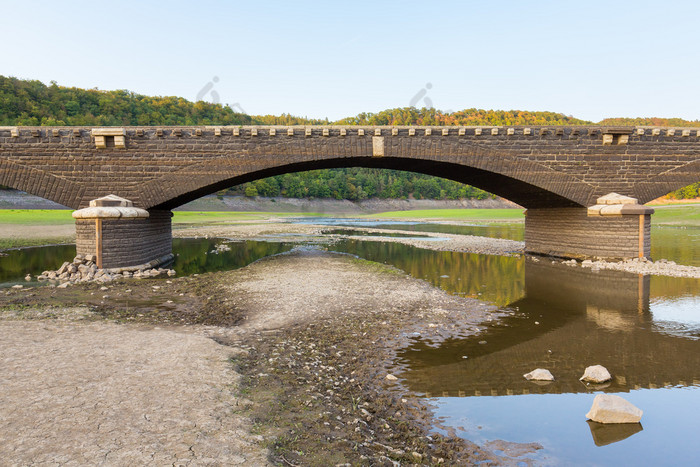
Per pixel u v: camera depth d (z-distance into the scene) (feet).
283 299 60.08
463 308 57.41
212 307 55.98
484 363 37.14
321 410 26.89
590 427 26.40
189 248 138.31
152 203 88.12
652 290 69.31
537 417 27.61
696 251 117.70
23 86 562.25
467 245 146.00
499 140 96.17
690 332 46.57
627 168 98.73
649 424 26.89
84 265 80.23
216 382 29.43
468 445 23.93
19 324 44.11
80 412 23.66
